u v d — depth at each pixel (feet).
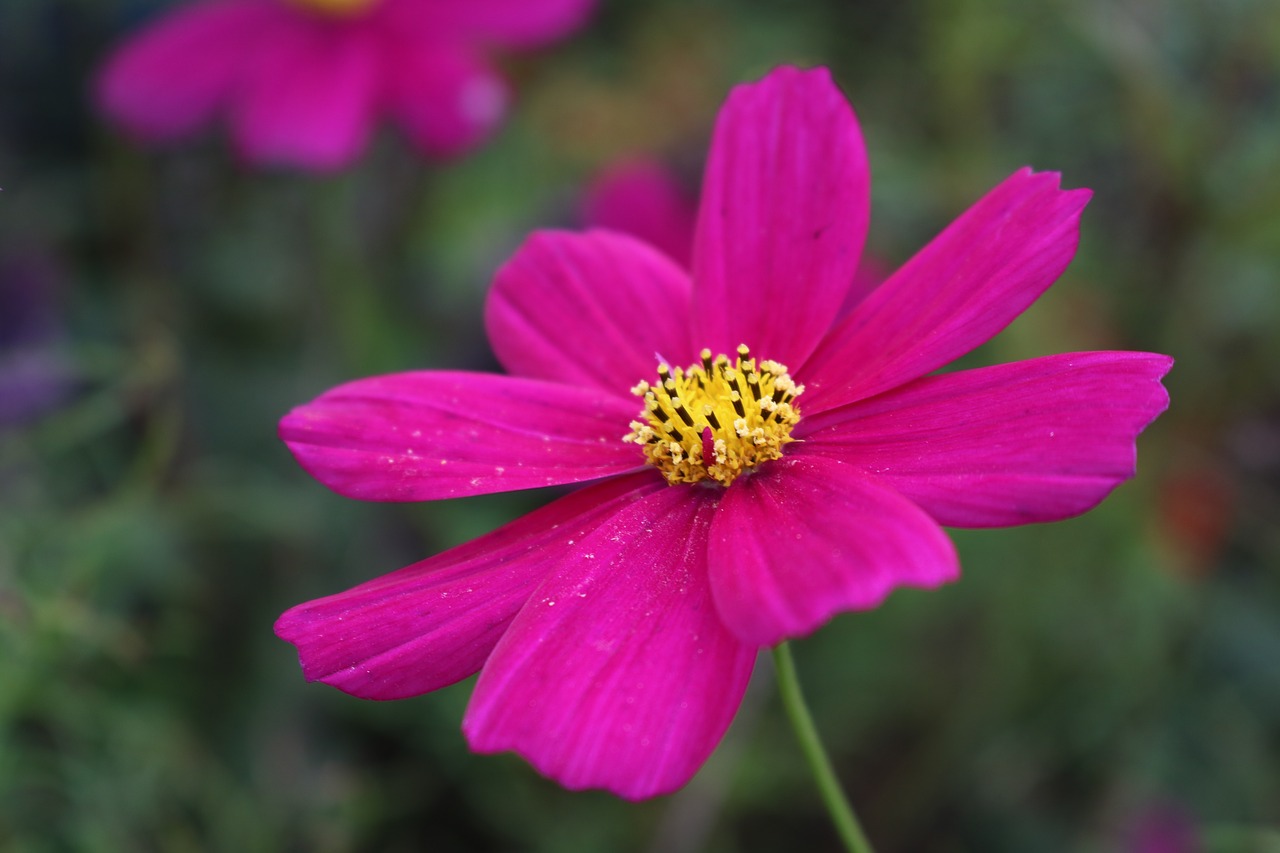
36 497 1.15
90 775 1.07
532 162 1.60
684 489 0.85
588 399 0.88
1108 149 1.27
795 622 0.75
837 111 0.88
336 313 1.29
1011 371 0.82
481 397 0.88
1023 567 1.20
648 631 0.80
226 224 1.38
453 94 1.23
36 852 1.06
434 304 1.41
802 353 0.87
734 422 0.85
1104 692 1.19
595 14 1.68
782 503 0.82
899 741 1.21
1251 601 1.21
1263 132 1.18
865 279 1.20
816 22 1.57
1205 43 1.20
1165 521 1.21
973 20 1.22
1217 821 1.16
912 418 0.83
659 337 0.91
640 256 0.92
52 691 1.06
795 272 0.88
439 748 1.17
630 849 1.16
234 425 1.29
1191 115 1.18
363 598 0.82
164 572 1.16
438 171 1.44
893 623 1.21
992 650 1.20
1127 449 0.77
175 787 1.12
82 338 1.31
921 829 1.19
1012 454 0.79
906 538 0.76
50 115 1.41
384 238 1.44
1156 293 1.20
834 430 0.85
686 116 1.60
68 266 1.34
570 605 0.81
